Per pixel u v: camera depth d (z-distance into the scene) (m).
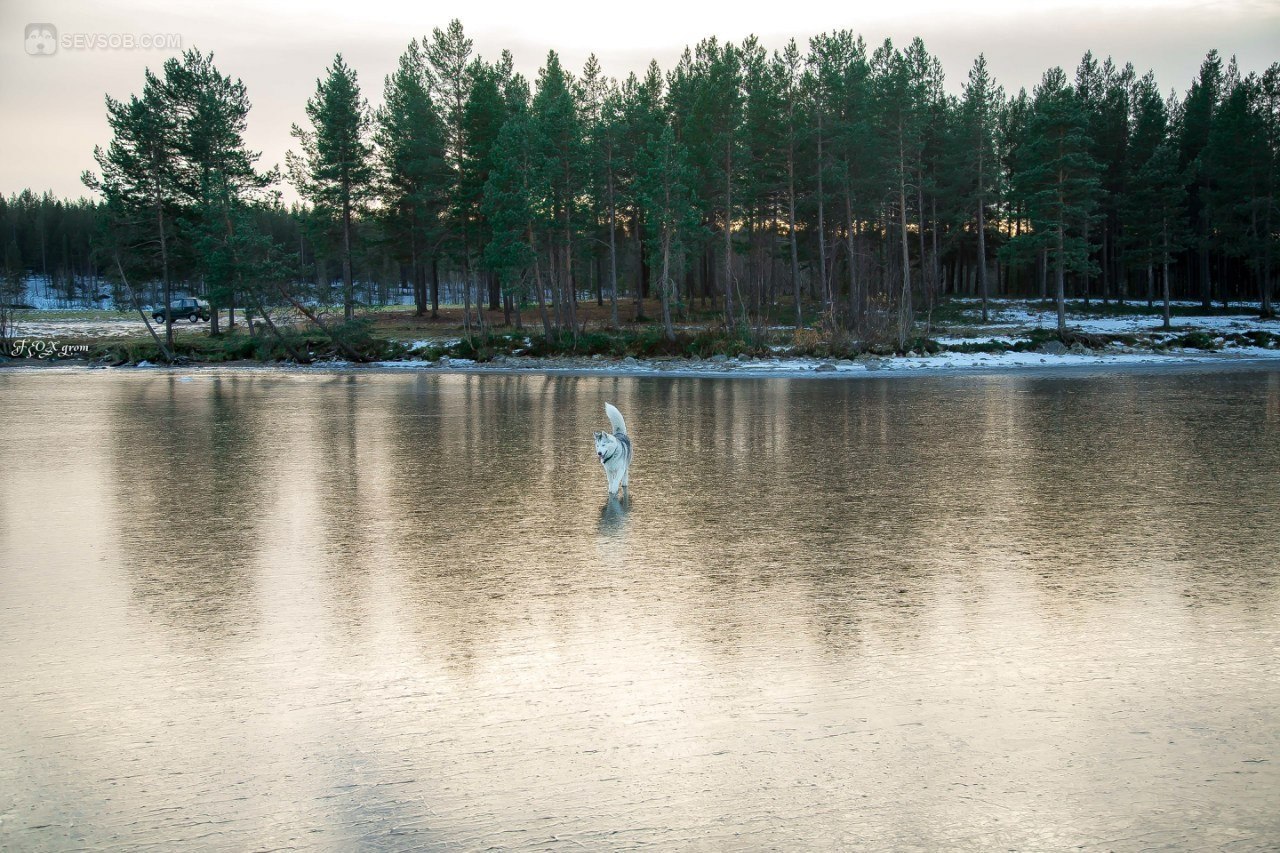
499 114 54.75
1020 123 75.50
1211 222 66.06
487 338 50.00
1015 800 4.12
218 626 6.72
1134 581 7.70
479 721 5.02
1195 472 13.45
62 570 8.37
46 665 5.94
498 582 7.88
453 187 55.81
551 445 17.20
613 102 61.88
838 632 6.45
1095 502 11.28
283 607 7.18
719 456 15.57
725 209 56.25
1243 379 33.19
